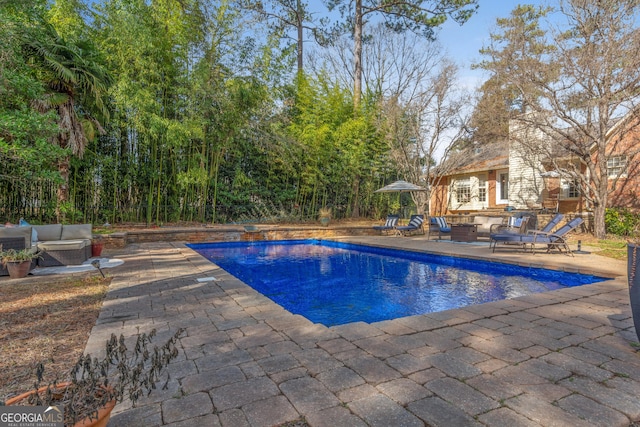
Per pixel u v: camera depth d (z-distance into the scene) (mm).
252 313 3309
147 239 9883
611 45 8703
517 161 15430
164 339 2639
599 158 9797
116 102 9422
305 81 14156
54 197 8836
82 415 1215
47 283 4656
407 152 15492
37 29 7188
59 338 2717
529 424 1583
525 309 3455
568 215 11648
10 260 4922
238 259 8742
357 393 1855
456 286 5676
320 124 14156
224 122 11664
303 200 14852
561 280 5793
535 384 1956
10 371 2145
